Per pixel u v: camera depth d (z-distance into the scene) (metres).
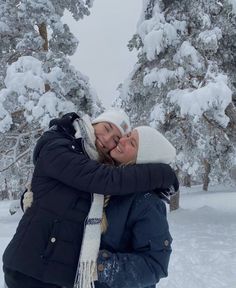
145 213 2.25
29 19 15.77
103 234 2.24
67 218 2.21
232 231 12.52
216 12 13.95
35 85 14.42
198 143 15.67
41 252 2.17
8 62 16.91
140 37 14.45
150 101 15.08
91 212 2.20
